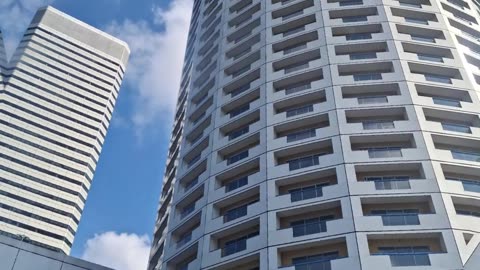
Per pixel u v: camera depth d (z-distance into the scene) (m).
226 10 64.69
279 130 45.50
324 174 39.97
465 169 39.41
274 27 55.41
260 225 38.12
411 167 39.25
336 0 55.41
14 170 120.75
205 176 46.31
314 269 33.84
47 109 134.12
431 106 43.28
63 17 154.50
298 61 51.19
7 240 41.56
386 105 43.22
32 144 126.88
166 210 57.78
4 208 114.56
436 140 41.66
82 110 140.25
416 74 46.09
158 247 54.12
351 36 51.59
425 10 53.47
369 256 33.03
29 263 41.38
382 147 41.75
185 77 71.69
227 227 40.31
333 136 41.41
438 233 34.44
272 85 48.84
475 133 41.81
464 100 45.62
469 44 51.88
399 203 37.56
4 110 126.69
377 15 52.28
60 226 119.62
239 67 55.56
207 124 53.09
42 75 138.38
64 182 126.50
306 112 44.81
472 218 35.28
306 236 35.94
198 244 41.12
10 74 133.12
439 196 36.41
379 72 47.81
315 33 51.88
